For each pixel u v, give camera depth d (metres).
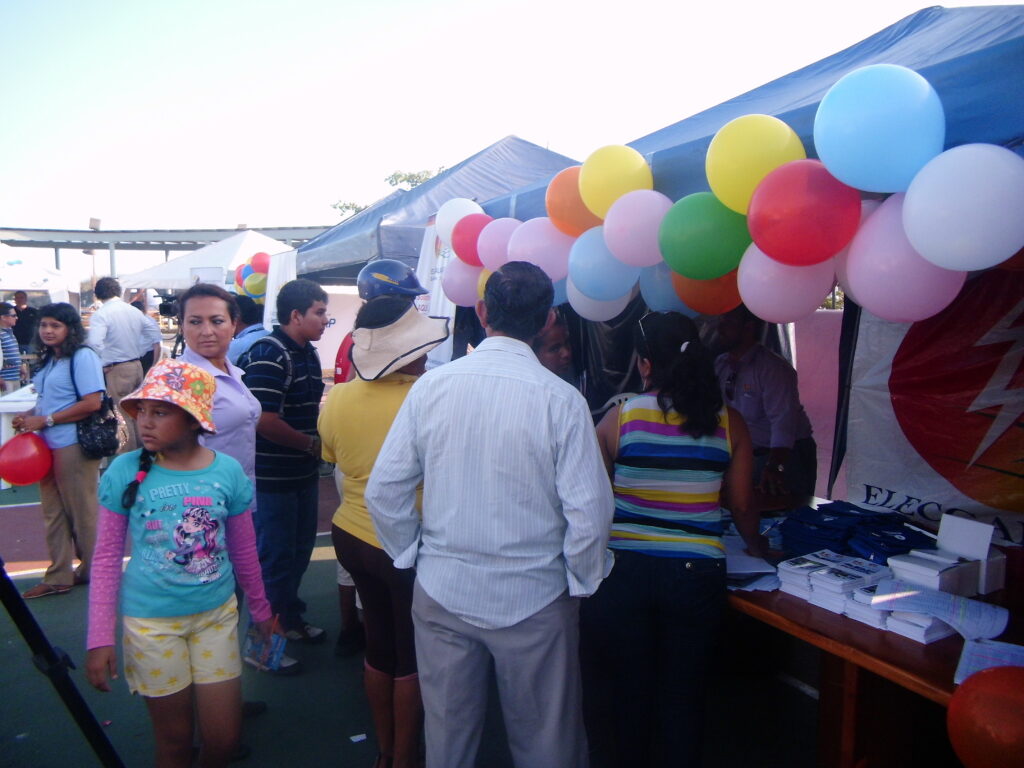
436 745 1.91
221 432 2.63
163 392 1.96
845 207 1.76
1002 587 2.43
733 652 3.46
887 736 2.47
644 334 2.24
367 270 3.08
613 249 2.40
